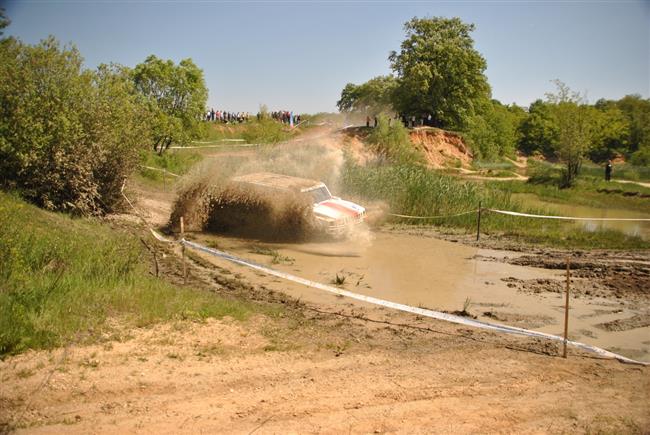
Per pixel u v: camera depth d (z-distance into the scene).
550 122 76.88
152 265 11.43
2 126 13.42
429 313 8.52
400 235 16.56
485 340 7.94
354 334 7.96
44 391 5.54
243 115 55.44
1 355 6.18
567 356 7.38
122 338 6.92
